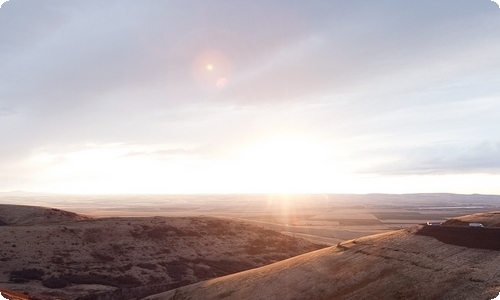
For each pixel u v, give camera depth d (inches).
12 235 3853.3
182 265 3964.1
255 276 2190.0
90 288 3196.4
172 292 2500.0
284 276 2026.3
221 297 2057.1
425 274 1542.8
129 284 3420.3
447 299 1341.0
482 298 1267.2
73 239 4020.7
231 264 4210.1
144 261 3890.3
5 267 3336.6
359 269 1791.3
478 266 1459.2
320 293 1736.0
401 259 1728.6
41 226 4291.3
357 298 1588.3
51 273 3356.3
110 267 3663.9
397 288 1534.2
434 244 1744.6
